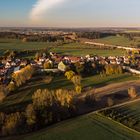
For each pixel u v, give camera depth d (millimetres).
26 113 124000
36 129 120812
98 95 175875
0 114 119938
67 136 113875
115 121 130625
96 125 125375
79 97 163250
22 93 173250
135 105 157750
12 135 114312
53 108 132000
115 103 161500
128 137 114125
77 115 138875
